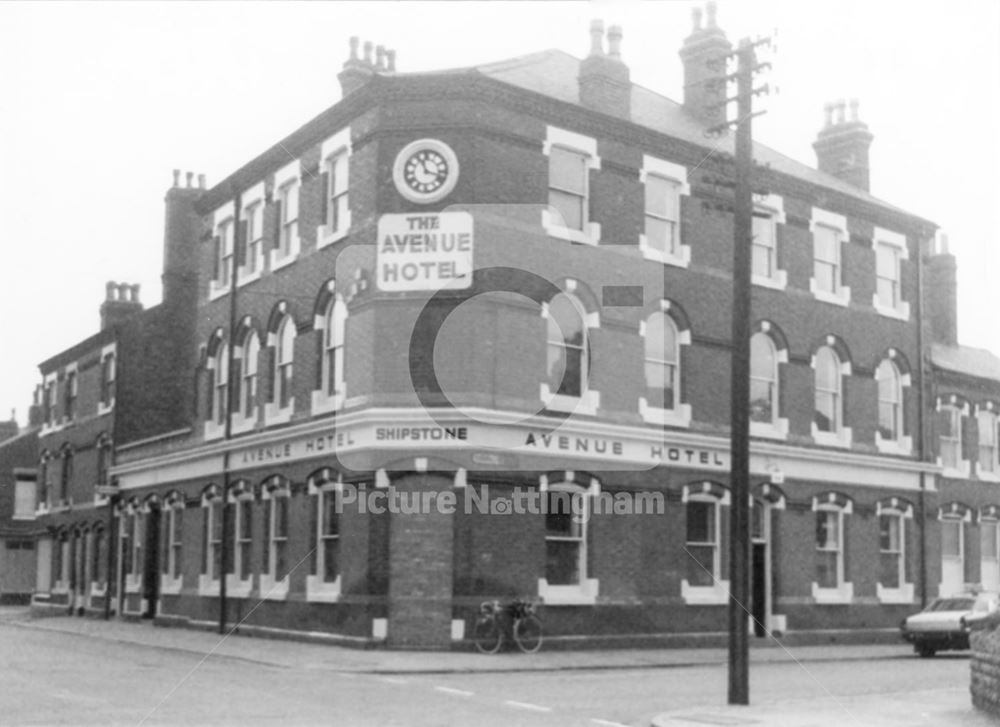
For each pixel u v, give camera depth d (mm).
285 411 22344
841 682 16766
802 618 24922
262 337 23891
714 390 22938
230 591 23938
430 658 17000
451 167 18500
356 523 17516
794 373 25406
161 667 16547
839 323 26656
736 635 13367
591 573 18234
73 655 18828
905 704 13594
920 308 28781
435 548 17031
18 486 41562
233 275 25453
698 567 21562
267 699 12688
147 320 32250
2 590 40781
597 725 11508
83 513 34125
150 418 31953
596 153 20766
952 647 22688
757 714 12344
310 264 21734
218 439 25281
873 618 26375
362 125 19734
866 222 27719
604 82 21969
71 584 35094
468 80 18859
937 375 29812
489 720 11469
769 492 24562
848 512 26297
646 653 19188
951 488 29766
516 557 17062
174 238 32438
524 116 19688
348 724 10820
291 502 21328
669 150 22156
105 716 11141
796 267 25828
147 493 29500
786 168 26922
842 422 26453
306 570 20359
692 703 13461
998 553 31047
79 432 35000
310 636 19922
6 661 17625
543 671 16781
